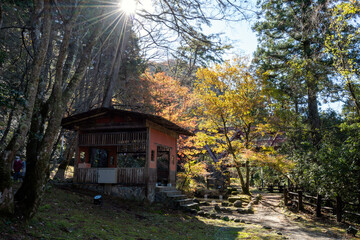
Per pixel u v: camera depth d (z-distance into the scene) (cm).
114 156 1711
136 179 1334
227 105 2030
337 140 1577
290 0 2078
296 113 2052
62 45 652
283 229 1006
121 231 735
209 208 1562
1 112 1472
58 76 650
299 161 1571
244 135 2283
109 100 1667
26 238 490
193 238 799
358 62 1281
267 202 1939
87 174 1400
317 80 1752
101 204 1047
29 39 1412
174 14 1046
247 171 2192
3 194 527
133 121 1371
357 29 1240
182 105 2245
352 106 1357
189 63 2470
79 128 1455
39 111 741
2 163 534
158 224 935
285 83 2088
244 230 936
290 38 2231
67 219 711
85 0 682
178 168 2545
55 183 1355
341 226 1042
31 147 677
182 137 2141
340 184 1154
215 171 2581
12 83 1499
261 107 2080
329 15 1451
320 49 1880
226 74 2042
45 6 591
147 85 2130
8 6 1269
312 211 1336
